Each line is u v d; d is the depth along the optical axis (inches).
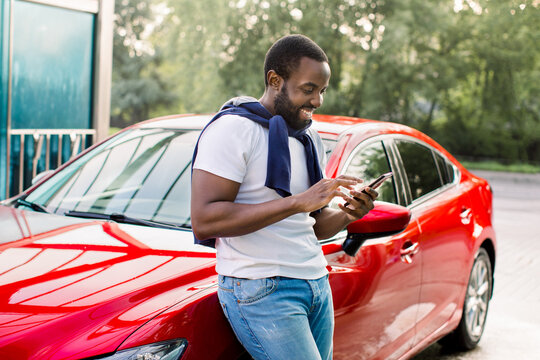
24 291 80.7
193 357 77.2
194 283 85.7
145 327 75.4
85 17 262.4
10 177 242.8
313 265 78.2
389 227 102.9
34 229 104.0
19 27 238.1
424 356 172.2
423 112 1365.7
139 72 1918.1
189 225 108.2
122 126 1881.2
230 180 72.3
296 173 78.3
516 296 244.4
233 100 76.5
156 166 122.3
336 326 104.6
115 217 111.0
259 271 75.0
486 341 188.4
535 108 1336.1
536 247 356.2
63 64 256.8
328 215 86.7
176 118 140.6
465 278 161.3
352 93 1302.9
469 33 1295.5
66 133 257.9
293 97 75.5
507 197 688.4
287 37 76.1
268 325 74.9
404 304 128.5
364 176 125.4
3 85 230.1
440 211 148.4
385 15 1250.6
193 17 1408.7
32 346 71.8
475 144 1358.3
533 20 1272.1
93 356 71.6
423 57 1267.2
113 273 86.2
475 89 1352.1
